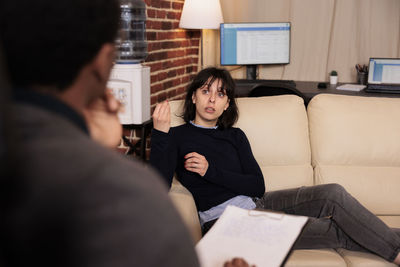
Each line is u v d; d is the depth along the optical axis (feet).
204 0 11.62
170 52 11.30
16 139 1.22
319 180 6.78
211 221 5.89
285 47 13.19
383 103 7.05
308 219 3.83
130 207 1.31
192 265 1.40
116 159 1.45
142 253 1.29
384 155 6.77
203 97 6.18
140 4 8.90
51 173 1.32
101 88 1.73
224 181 5.83
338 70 13.74
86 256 1.27
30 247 1.29
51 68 1.49
